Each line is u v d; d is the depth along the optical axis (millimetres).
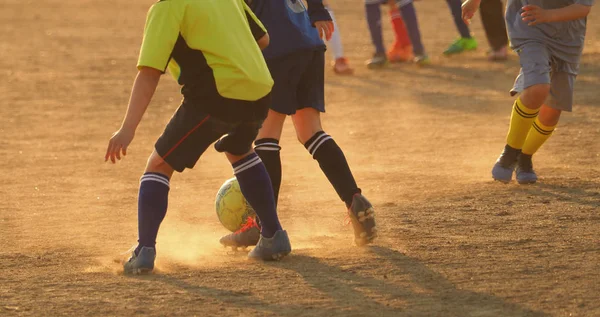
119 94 32625
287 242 11812
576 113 25781
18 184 19094
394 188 17438
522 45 16547
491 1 37312
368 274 10898
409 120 26609
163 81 35656
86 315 9484
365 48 43938
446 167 19812
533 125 17062
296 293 10109
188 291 10297
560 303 9547
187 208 16438
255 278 10836
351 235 13648
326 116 27750
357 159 21328
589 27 47594
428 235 13117
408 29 37625
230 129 11180
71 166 21125
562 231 13008
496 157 20906
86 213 16172
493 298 9773
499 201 15586
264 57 12266
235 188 13117
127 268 11367
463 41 39625
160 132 25688
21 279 11203
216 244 13445
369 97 31000
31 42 47094
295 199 16859
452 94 30891
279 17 12375
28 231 14719
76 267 11969
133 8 64562
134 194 17922
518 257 11516
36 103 30766
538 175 18031
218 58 10836
